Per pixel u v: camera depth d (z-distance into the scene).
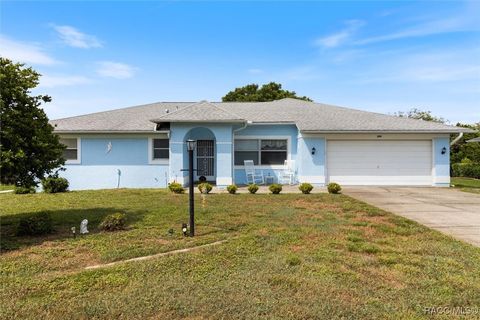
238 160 16.95
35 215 7.05
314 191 14.07
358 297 3.80
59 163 7.18
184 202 10.60
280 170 16.83
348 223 7.61
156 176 16.50
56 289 4.05
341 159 16.06
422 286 4.11
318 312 3.44
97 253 5.45
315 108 19.41
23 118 6.42
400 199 11.51
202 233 6.71
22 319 3.34
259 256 5.25
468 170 23.31
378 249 5.58
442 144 15.88
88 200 11.04
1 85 6.14
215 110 15.49
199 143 16.91
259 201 10.87
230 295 3.85
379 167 16.03
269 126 16.80
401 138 15.95
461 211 9.24
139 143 16.48
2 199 11.48
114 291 3.99
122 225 7.05
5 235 6.61
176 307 3.56
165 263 4.92
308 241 6.09
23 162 6.43
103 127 16.25
